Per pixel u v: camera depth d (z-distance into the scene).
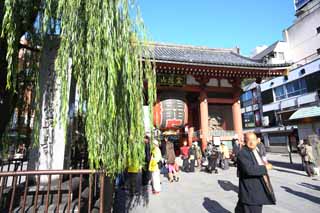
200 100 13.52
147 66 4.82
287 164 16.44
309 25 31.47
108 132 3.66
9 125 5.05
